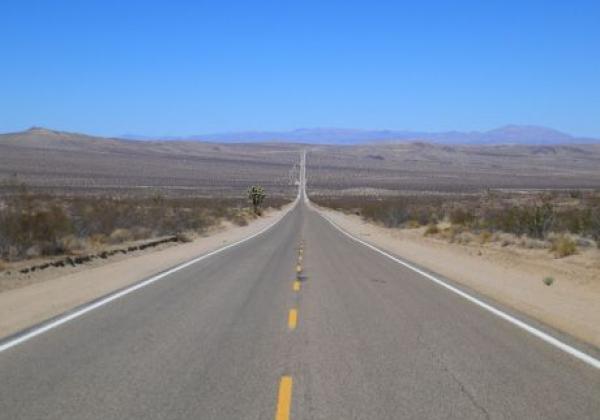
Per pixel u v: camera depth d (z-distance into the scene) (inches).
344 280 755.4
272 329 473.1
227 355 394.6
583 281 741.3
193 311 546.3
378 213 2496.3
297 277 783.7
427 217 2165.4
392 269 874.1
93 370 358.9
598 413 291.4
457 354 398.3
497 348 414.3
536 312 548.4
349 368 365.7
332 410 293.7
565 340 437.1
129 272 823.7
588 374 354.3
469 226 1598.2
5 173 4781.0
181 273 818.2
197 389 324.5
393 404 302.4
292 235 1662.2
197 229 1738.4
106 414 287.9
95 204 1777.8
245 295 637.3
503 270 860.0
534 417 285.9
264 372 356.5
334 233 1761.8
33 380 338.6
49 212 1036.5
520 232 1374.3
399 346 419.5
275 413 289.4
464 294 644.7
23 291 652.1
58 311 541.6
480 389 326.3
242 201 3855.8
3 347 411.2
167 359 384.2
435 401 307.0
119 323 492.1
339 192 6048.2
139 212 1711.4
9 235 920.9
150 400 306.8
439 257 1049.5
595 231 1222.3
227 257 1044.5
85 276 776.3
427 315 530.0
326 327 481.1
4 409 294.0
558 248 1032.8
